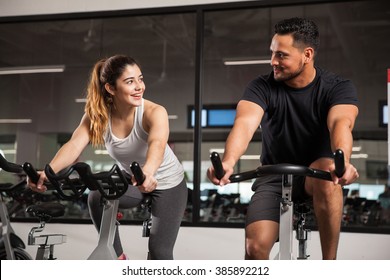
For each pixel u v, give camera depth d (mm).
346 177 2289
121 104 3203
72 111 11734
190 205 8047
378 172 10805
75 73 11602
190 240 5934
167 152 3404
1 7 6836
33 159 11602
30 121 11555
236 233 5816
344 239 5582
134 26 11172
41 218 3732
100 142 3379
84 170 2578
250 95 3023
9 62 10180
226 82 11492
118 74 3133
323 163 2910
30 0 6773
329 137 3016
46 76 11742
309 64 2908
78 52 10969
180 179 3508
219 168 2324
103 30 11219
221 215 9883
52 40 10539
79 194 2725
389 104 5938
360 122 10781
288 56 2824
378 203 9039
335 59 10188
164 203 3424
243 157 11195
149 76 12453
